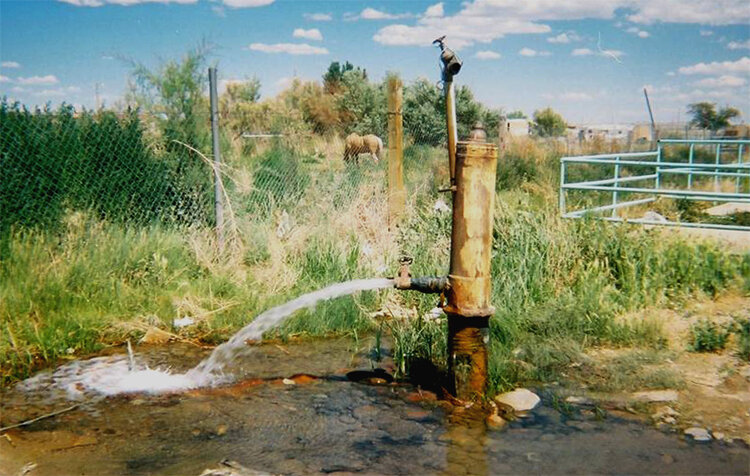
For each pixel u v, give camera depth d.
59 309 5.41
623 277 6.14
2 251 5.86
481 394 4.06
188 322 5.53
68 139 7.03
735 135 25.14
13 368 4.55
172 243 6.64
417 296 6.00
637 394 4.18
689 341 5.00
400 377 4.52
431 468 3.29
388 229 7.68
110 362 4.78
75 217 6.51
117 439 3.59
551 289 6.01
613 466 3.30
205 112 7.98
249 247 6.99
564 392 4.23
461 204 3.91
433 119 13.02
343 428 3.74
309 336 5.42
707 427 3.71
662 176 15.25
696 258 6.38
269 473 3.23
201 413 3.94
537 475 3.22
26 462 3.32
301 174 8.33
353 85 18.64
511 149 14.74
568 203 10.34
